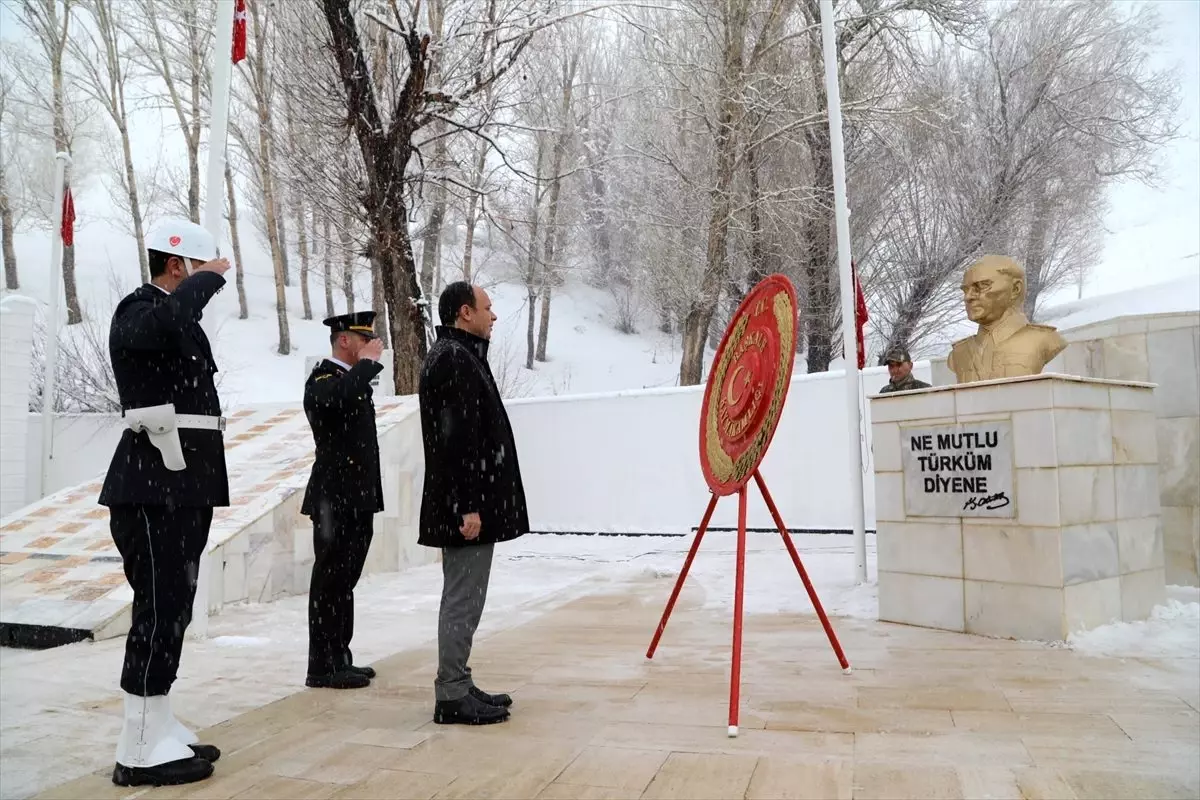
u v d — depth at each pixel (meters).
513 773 2.94
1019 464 4.80
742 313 4.19
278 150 16.05
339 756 3.20
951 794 2.59
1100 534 4.88
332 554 4.36
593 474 12.98
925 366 10.77
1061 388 4.71
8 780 3.04
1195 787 2.60
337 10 12.60
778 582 7.25
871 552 9.12
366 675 4.39
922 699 3.67
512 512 3.66
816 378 11.33
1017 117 21.58
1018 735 3.14
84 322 25.91
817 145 20.81
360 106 13.37
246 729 3.58
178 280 3.40
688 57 20.00
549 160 26.30
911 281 21.91
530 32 14.01
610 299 40.75
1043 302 31.33
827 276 21.52
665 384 32.09
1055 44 21.81
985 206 21.17
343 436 4.48
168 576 3.12
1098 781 2.66
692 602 6.53
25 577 6.34
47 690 4.33
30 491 15.83
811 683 4.00
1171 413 6.19
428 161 16.53
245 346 30.12
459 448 3.55
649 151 21.41
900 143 21.22
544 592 7.39
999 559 4.89
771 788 2.70
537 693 4.01
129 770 2.94
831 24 6.97
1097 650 4.42
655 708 3.69
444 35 14.41
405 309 14.43
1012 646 4.61
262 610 6.69
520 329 36.44
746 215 21.20
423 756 3.17
